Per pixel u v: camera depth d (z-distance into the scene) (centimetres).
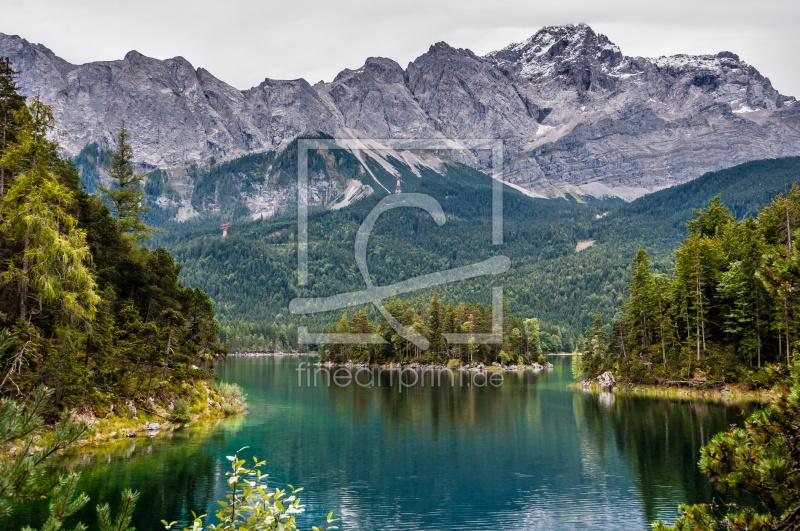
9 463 869
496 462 4597
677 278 8881
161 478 3919
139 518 3161
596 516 3312
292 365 16725
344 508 3494
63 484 918
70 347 4259
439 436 5681
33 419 917
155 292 6300
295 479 4116
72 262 4112
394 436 5678
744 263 7594
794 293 1202
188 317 6812
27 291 4056
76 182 5822
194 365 6950
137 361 5647
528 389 9906
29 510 3209
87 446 4778
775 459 1129
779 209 8175
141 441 5097
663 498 3600
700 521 1285
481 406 7756
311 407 7719
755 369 7381
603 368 10025
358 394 9262
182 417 6022
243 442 5256
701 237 9619
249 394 9219
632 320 9375
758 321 7375
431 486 3934
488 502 3591
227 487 3731
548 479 4081
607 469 4312
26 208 3828
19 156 4066
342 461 4647
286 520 1357
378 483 4022
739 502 3422
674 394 7850
